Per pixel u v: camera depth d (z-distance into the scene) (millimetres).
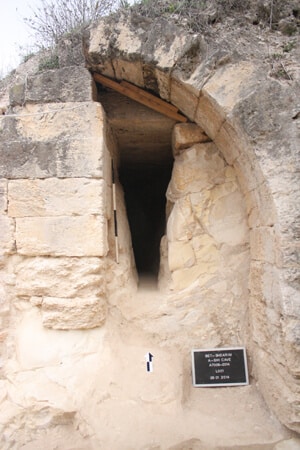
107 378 2471
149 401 2416
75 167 2607
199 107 2670
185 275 2971
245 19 2771
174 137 3100
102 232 2596
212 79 2455
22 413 2299
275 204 2221
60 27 3582
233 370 2713
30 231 2598
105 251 2693
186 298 2932
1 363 2568
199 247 2957
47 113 2662
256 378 2656
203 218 2957
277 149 2277
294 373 2086
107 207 2875
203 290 2924
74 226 2586
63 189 2598
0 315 2596
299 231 2168
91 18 3520
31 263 2611
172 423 2311
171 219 3066
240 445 2162
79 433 2273
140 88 2918
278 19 2787
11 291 2639
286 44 2604
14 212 2607
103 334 2623
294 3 2828
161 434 2225
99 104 2656
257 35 2676
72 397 2363
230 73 2443
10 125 2666
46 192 2604
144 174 4707
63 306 2559
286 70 2426
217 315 2881
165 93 2824
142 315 2943
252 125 2324
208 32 2629
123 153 3818
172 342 2857
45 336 2580
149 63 2555
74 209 2592
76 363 2521
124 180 4949
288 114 2297
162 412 2371
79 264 2582
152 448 2141
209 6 2773
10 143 2637
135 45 2564
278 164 2260
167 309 2934
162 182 4953
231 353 2748
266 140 2301
